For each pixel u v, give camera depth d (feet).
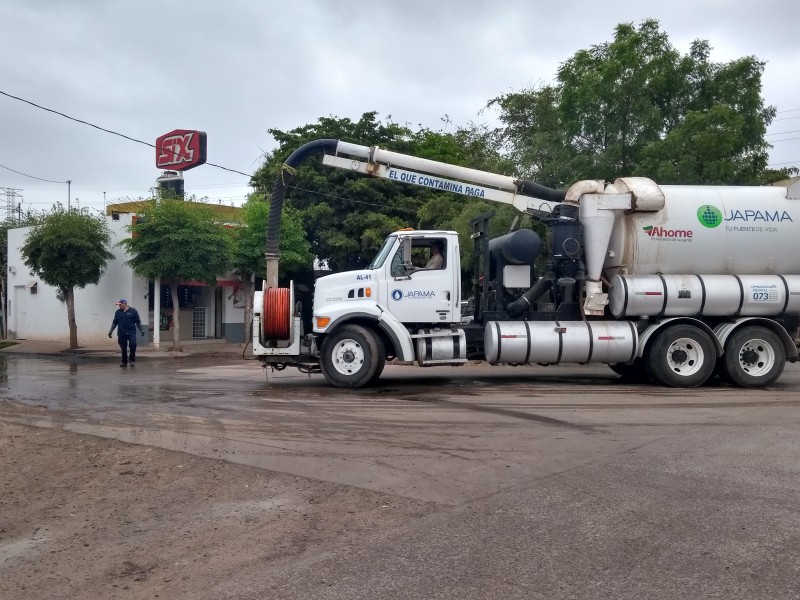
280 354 44.24
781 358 43.70
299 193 94.48
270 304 43.83
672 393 41.04
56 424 32.01
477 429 30.22
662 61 68.08
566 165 68.90
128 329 62.23
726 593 14.39
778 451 26.11
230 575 15.58
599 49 72.69
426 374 51.98
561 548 16.83
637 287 43.11
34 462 25.18
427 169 47.60
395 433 29.50
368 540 17.54
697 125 64.03
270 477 23.07
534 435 28.99
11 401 39.50
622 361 44.27
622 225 43.75
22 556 16.81
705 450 26.30
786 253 44.19
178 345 81.56
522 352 43.16
